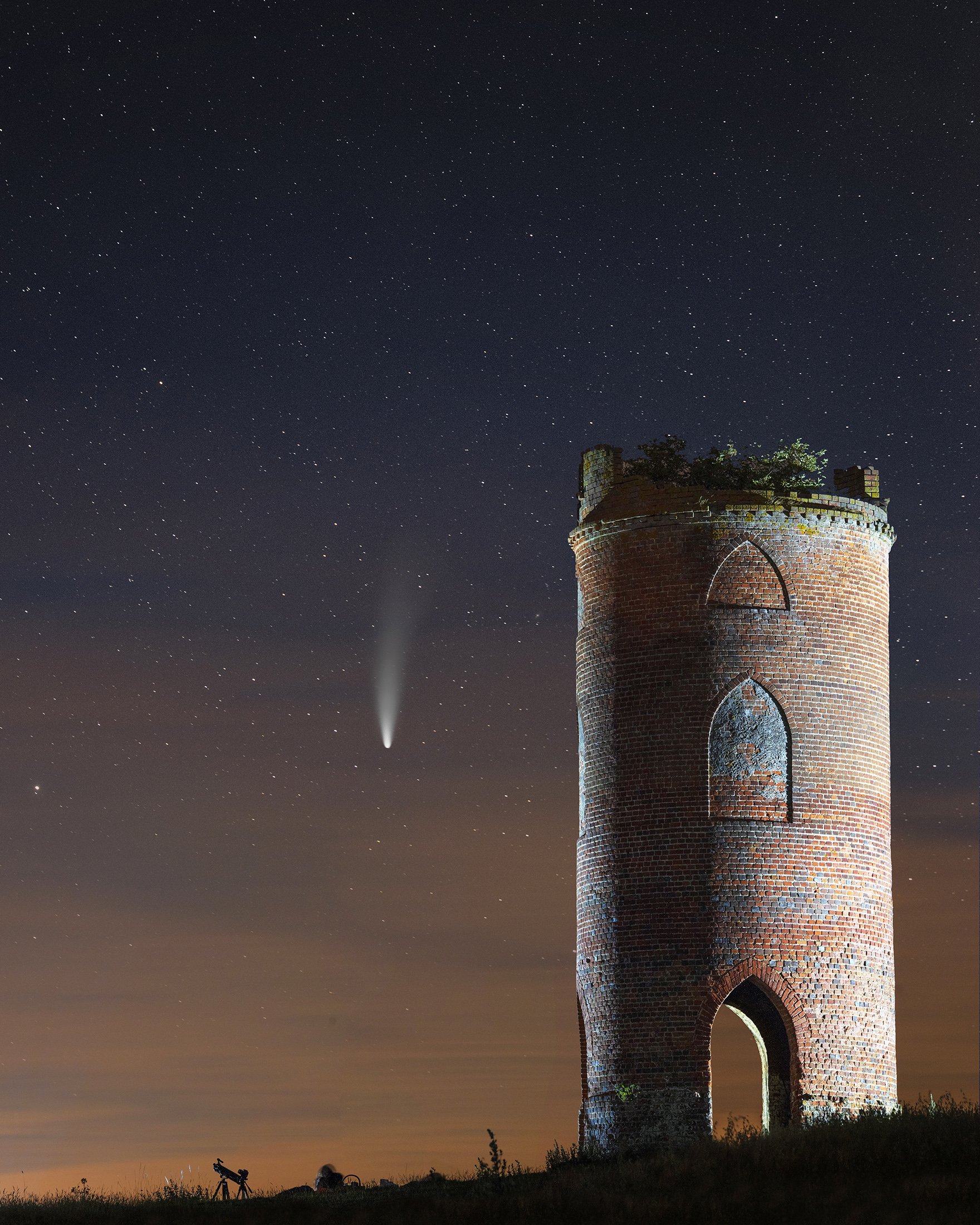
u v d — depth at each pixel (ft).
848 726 124.77
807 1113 117.91
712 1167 100.89
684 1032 119.34
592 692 128.47
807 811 122.52
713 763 123.13
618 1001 121.90
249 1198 110.42
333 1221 96.12
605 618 128.36
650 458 129.90
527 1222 92.12
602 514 129.80
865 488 130.41
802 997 119.85
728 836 121.70
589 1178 102.47
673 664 124.67
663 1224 89.61
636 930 122.11
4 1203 110.93
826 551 126.62
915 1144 100.12
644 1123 118.83
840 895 122.01
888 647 129.80
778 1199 91.56
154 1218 99.14
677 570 126.00
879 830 125.18
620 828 124.36
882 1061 121.49
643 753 124.47
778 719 123.75
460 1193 103.71
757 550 125.80
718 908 120.67
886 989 123.13
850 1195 91.61
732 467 128.67
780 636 124.57
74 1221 99.76
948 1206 88.28
